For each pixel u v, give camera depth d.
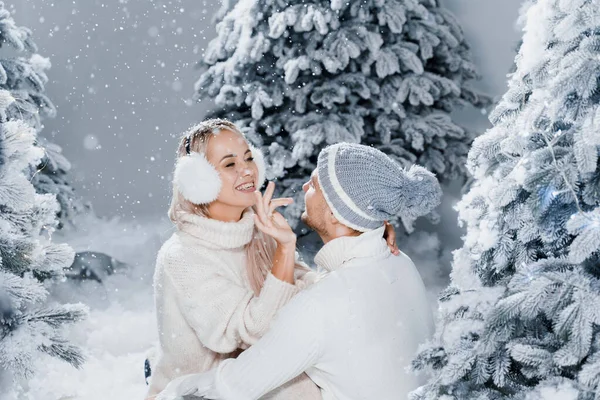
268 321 2.03
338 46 5.29
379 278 2.02
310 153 5.25
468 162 2.15
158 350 2.33
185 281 2.14
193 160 2.17
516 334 1.71
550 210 1.75
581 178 1.73
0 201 2.57
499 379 1.65
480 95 6.41
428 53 5.60
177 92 8.95
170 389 2.04
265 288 2.06
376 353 1.95
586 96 1.68
